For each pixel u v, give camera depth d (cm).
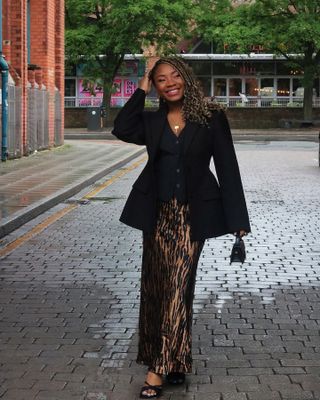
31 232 998
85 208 1225
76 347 523
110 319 595
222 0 3878
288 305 639
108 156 2153
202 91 438
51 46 2320
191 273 432
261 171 1847
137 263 806
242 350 516
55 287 702
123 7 3650
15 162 1880
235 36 3691
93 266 792
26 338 545
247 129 4325
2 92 1806
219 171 432
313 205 1248
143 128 438
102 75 4009
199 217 427
